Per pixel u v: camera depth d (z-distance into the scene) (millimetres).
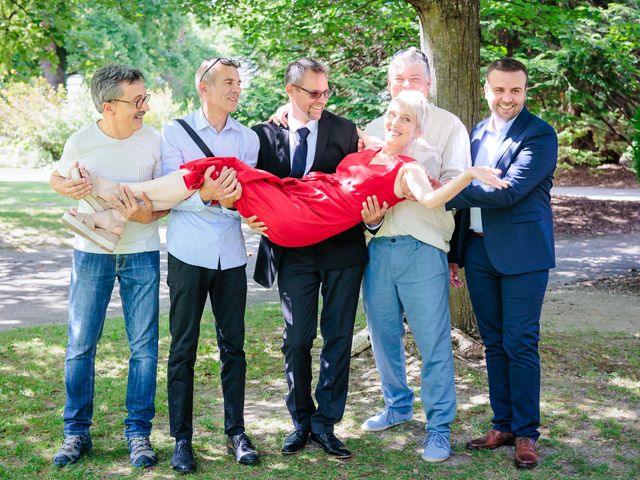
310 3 8461
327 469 3562
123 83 3420
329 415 3744
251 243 12906
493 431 3826
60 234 12992
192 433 3885
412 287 3715
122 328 6586
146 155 3600
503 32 13156
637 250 12461
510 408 3789
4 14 11180
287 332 3758
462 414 4270
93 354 3730
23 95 27359
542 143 3555
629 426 4070
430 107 3799
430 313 3695
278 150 3797
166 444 3910
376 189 3520
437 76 5363
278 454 3760
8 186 20250
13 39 11344
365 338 5473
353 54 11266
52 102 27891
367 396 4648
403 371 4074
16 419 4266
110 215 3469
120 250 3627
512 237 3617
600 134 18656
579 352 5590
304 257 3723
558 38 12031
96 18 31375
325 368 3752
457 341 5398
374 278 3834
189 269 3529
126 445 3887
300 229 3504
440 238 3725
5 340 6145
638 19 12328
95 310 3658
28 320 7422
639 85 13398
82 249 3623
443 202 3387
